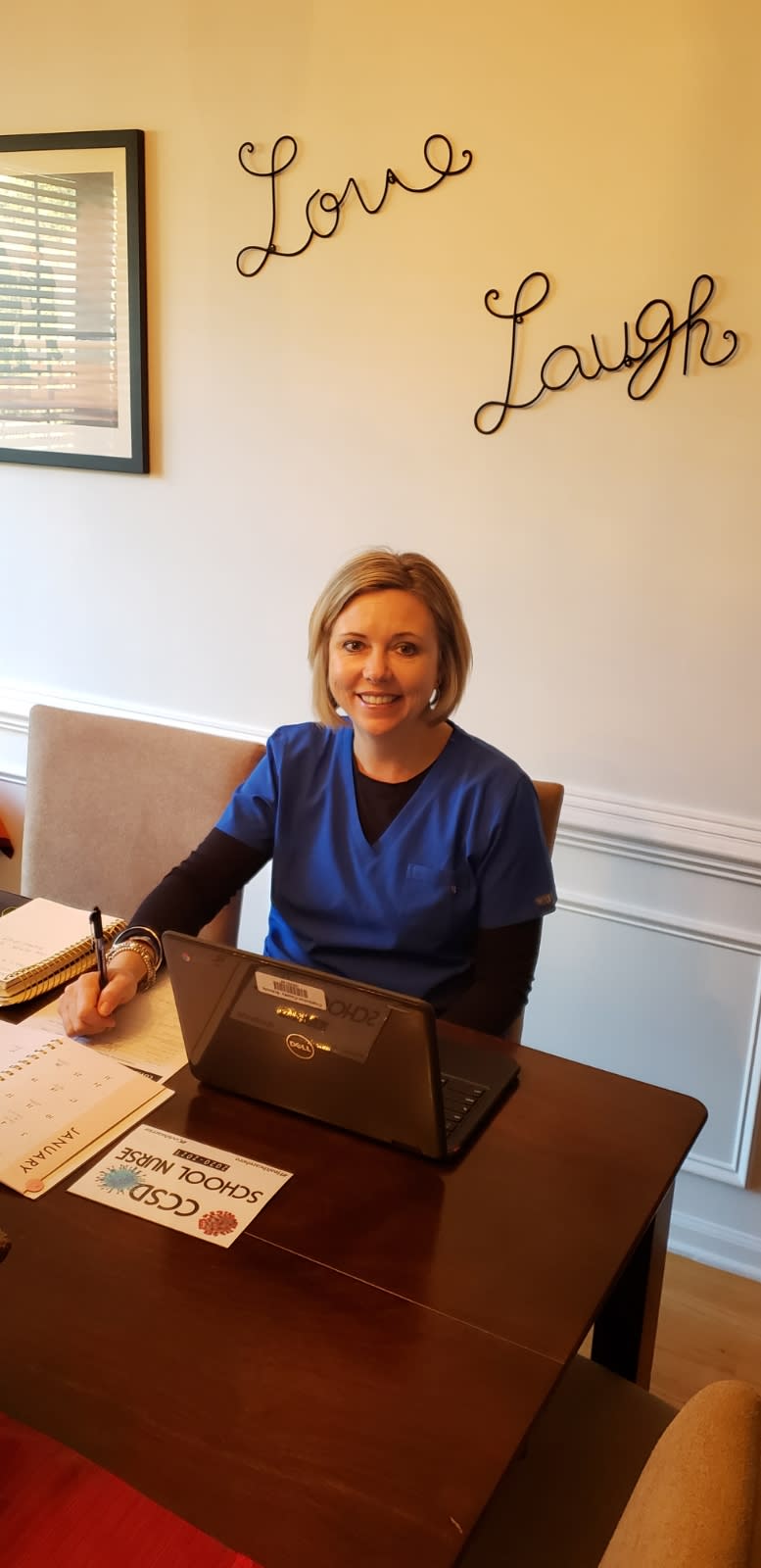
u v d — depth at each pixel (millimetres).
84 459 2416
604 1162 1120
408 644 1400
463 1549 723
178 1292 926
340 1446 792
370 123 1990
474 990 1448
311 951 1534
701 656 1952
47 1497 733
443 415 2062
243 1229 1000
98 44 2197
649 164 1794
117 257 2260
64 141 2246
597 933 2141
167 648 2479
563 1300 937
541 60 1834
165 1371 848
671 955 2088
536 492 2016
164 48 2133
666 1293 2092
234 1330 890
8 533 2596
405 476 2127
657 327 1848
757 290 1769
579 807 2092
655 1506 661
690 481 1888
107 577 2504
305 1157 1099
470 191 1938
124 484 2420
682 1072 2137
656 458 1903
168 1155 1090
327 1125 1147
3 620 2666
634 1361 1287
